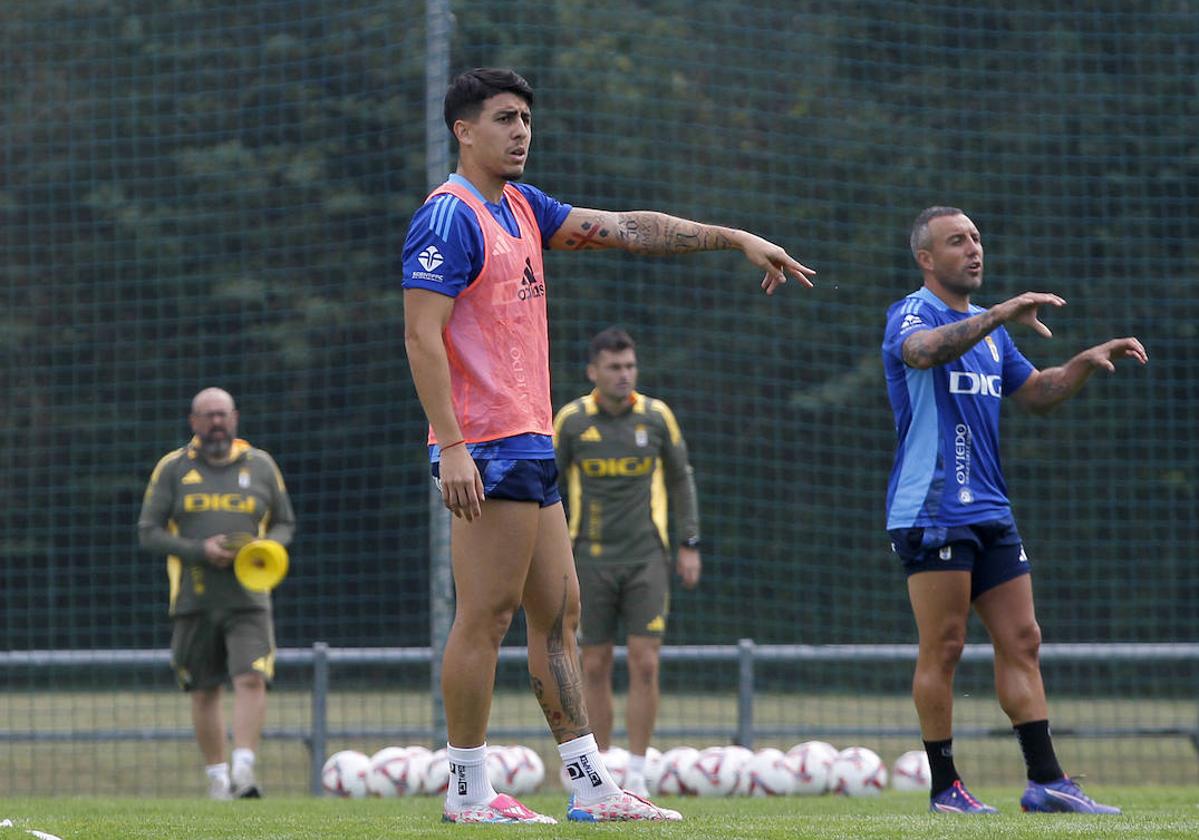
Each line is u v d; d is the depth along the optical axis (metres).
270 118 67.75
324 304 66.62
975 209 60.09
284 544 30.56
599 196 58.75
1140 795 24.98
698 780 29.16
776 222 62.06
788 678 63.72
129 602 68.69
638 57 60.66
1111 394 60.03
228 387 68.19
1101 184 59.56
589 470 28.86
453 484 14.74
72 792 35.50
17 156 66.56
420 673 63.97
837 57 61.28
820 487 60.78
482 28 60.19
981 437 19.48
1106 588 62.06
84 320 67.88
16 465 67.56
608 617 28.89
